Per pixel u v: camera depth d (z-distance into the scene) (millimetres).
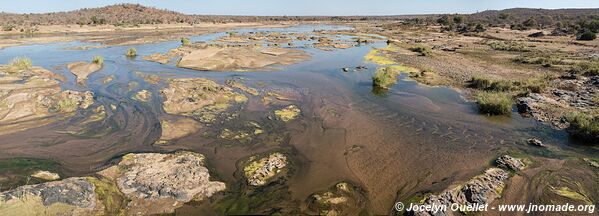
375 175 13062
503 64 33781
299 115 19625
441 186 12164
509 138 16344
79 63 32938
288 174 13039
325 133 17078
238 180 12609
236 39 61625
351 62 37344
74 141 15758
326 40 58625
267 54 41031
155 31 83188
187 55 36906
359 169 13508
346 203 11234
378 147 15492
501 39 55812
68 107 19672
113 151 14836
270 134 16875
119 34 72000
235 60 35469
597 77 25109
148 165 13055
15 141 15578
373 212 10844
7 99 19688
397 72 31188
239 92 24172
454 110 20703
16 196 10203
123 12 139750
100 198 10992
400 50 45844
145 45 51938
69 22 100500
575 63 31562
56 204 10242
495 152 14844
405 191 11945
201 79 27516
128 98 22281
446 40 57500
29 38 58938
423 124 18391
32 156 14242
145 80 27375
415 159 14312
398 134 17000
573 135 16062
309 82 27875
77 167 13398
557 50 40906
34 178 12344
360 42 56969
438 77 28969
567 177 12383
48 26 82188
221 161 14070
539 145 15320
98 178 12125
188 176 12289
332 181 12594
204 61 34719
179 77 28750
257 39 62000
